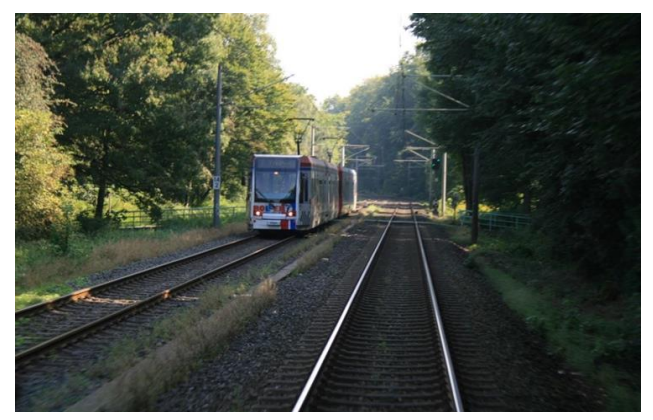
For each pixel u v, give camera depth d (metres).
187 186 38.00
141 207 34.59
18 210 20.53
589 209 14.38
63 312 10.90
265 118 51.34
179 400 6.62
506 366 8.10
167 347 8.39
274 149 53.50
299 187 26.19
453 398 6.40
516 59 12.59
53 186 21.62
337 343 8.69
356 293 12.48
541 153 16.59
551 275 17.03
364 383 7.22
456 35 20.84
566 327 10.53
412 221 44.28
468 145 26.88
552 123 11.13
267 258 19.45
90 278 14.81
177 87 32.72
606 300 13.23
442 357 7.93
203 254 19.16
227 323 9.41
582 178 13.81
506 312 12.05
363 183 133.00
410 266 18.36
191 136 32.62
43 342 8.57
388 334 9.77
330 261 18.92
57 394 6.84
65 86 29.30
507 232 30.98
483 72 17.02
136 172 31.17
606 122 8.90
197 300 12.18
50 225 21.22
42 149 21.44
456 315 11.31
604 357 8.70
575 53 9.26
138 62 29.94
